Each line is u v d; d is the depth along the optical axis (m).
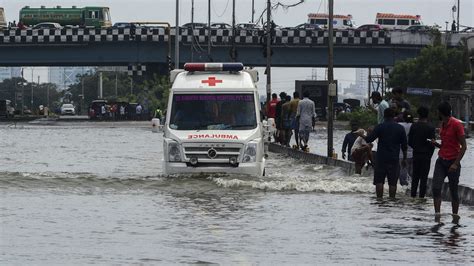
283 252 19.88
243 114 35.56
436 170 26.44
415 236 22.31
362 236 22.22
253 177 34.75
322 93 103.56
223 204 28.31
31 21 139.88
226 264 18.45
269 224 24.02
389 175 30.73
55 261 18.61
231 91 35.84
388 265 18.61
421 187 30.83
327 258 19.27
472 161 50.00
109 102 143.00
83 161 49.28
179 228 23.16
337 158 46.25
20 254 19.33
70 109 190.12
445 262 18.98
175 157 34.78
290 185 33.03
